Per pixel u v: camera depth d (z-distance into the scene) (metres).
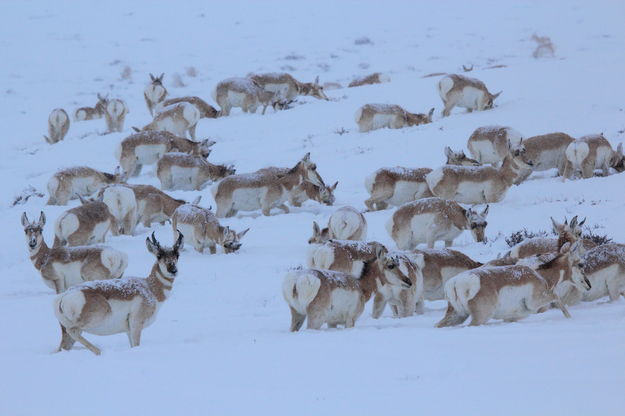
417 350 38.88
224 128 131.38
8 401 33.59
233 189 86.50
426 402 31.14
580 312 48.97
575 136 105.75
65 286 59.75
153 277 45.88
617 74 141.25
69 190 95.12
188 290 60.75
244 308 55.06
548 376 33.84
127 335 48.97
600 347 38.09
